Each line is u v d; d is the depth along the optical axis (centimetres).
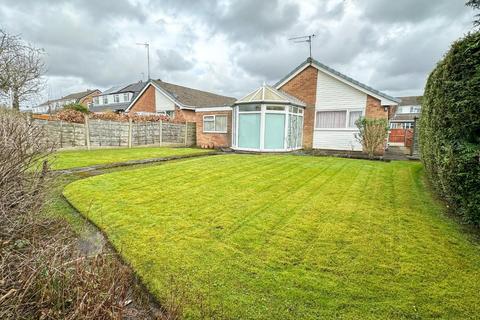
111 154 1177
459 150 367
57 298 175
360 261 294
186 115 2319
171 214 436
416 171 804
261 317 215
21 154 270
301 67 1477
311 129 1493
